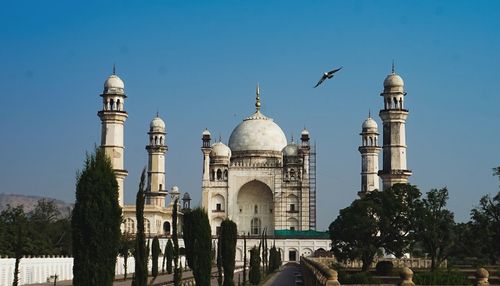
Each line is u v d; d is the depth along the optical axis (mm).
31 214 195750
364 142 195125
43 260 94625
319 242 184875
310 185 196875
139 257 48656
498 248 108812
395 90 156625
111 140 159125
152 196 195250
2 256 98688
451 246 119562
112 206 42250
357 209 119500
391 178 152875
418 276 70562
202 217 65188
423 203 119875
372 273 116250
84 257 41406
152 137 198500
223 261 72625
